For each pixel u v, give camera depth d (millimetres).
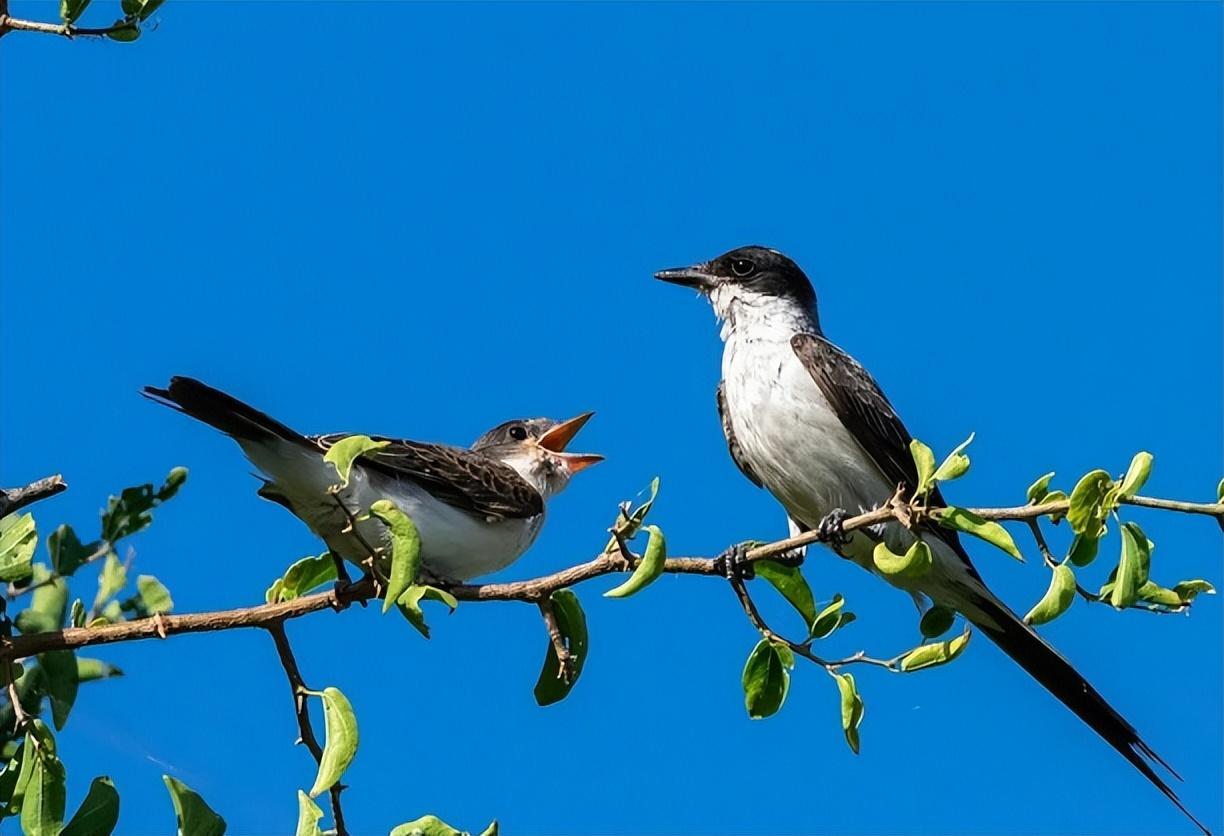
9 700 9352
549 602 9805
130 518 10047
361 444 8359
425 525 11844
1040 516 8828
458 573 12406
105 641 9156
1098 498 8523
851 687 9391
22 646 9000
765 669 9695
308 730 9078
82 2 9625
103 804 8656
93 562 9969
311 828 7844
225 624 9188
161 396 10039
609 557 9297
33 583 9773
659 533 8742
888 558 9156
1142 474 8531
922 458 9148
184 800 8195
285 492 10516
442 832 8031
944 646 9367
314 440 10570
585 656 10180
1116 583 8547
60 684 9500
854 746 9305
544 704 10188
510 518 12445
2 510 9281
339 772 8070
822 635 9719
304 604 9281
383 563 10047
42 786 8523
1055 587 8500
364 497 11438
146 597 9883
